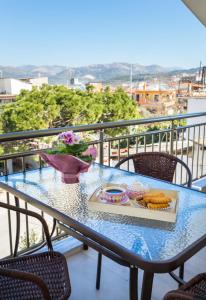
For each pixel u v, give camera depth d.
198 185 3.69
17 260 1.57
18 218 1.98
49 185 1.79
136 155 2.30
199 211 1.44
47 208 1.46
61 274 1.46
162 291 1.96
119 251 1.12
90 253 2.38
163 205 1.37
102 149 2.66
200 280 1.37
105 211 1.40
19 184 1.80
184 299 0.98
